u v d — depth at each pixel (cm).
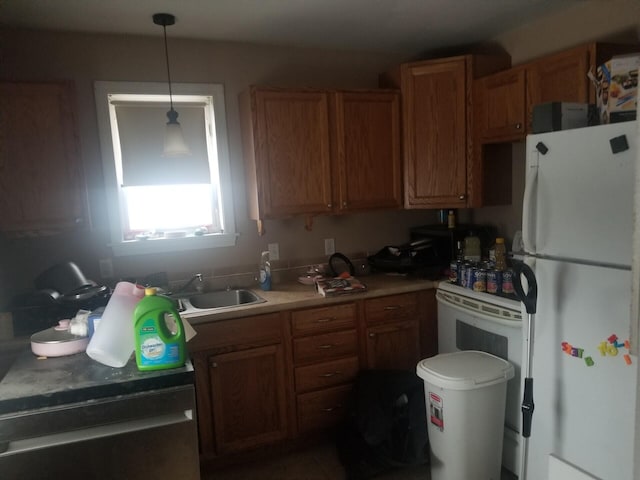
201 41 273
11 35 239
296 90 267
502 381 209
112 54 256
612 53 215
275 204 268
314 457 257
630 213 153
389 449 226
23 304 215
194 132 278
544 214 183
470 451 208
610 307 161
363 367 269
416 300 279
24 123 220
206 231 288
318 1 223
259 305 244
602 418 168
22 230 223
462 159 282
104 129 256
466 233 296
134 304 161
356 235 324
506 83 256
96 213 260
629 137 151
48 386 139
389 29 269
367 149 287
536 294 182
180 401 146
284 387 252
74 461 138
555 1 236
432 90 284
